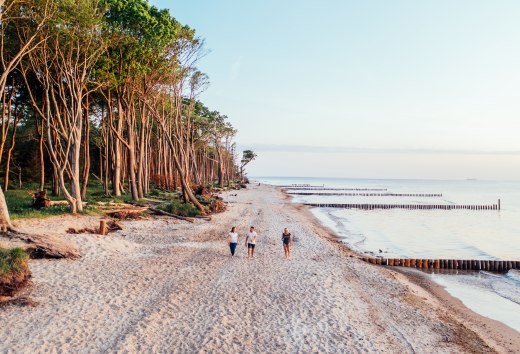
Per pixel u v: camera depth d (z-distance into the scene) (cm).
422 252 3009
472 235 4066
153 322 1138
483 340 1281
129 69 3419
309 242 2780
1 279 1238
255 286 1565
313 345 1070
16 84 3516
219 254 2100
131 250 2030
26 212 2400
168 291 1423
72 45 2616
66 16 2456
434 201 9406
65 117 3189
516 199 10862
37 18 2361
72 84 2681
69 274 1503
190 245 2281
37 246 1673
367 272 2061
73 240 1912
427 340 1215
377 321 1320
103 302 1259
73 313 1152
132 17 3033
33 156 5228
